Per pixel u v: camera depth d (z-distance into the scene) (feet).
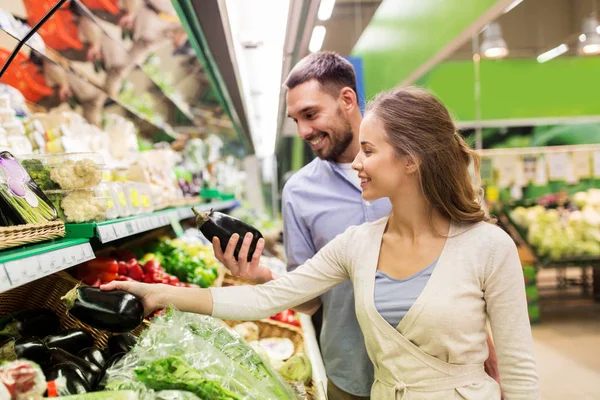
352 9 30.19
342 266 5.31
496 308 4.55
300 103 6.43
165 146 14.53
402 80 18.57
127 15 8.25
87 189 5.37
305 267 5.36
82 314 4.41
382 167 4.70
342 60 6.63
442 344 4.46
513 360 4.48
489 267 4.53
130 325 4.48
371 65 23.49
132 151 9.87
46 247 4.06
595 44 20.06
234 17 6.24
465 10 12.86
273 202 34.14
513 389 4.49
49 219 4.74
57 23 7.49
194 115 17.17
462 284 4.50
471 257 4.56
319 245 6.77
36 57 7.70
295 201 6.91
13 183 4.50
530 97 24.00
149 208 7.61
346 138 6.63
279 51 7.98
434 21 15.11
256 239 5.49
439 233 4.76
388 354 4.66
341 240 5.34
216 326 4.95
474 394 4.47
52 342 4.80
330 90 6.45
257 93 11.85
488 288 4.56
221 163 20.03
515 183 22.25
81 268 6.77
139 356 4.09
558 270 27.61
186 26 7.78
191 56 10.02
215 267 10.71
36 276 3.60
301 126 6.61
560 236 20.02
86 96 10.52
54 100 9.71
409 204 4.78
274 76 9.64
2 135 5.87
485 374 4.71
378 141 4.72
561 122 24.57
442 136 4.67
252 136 20.95
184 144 19.31
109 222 5.50
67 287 5.62
